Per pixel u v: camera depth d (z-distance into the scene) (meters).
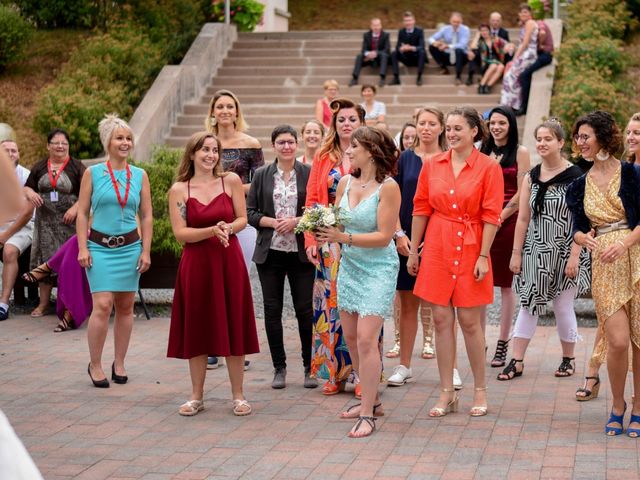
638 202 6.07
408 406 7.01
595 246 6.15
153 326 10.24
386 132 6.39
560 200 7.56
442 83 19.39
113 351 9.02
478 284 6.57
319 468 5.67
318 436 6.32
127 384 7.84
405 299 7.59
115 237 7.64
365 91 16.11
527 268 7.72
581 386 7.52
